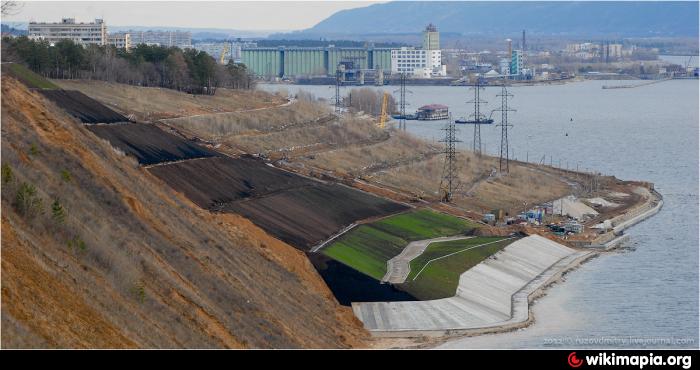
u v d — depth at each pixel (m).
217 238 155.00
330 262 179.88
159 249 130.75
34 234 107.25
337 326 150.88
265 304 138.00
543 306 178.25
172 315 112.06
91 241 115.50
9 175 115.75
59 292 97.44
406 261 196.00
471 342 153.25
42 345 86.19
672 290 188.25
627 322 165.38
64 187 129.00
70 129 159.38
